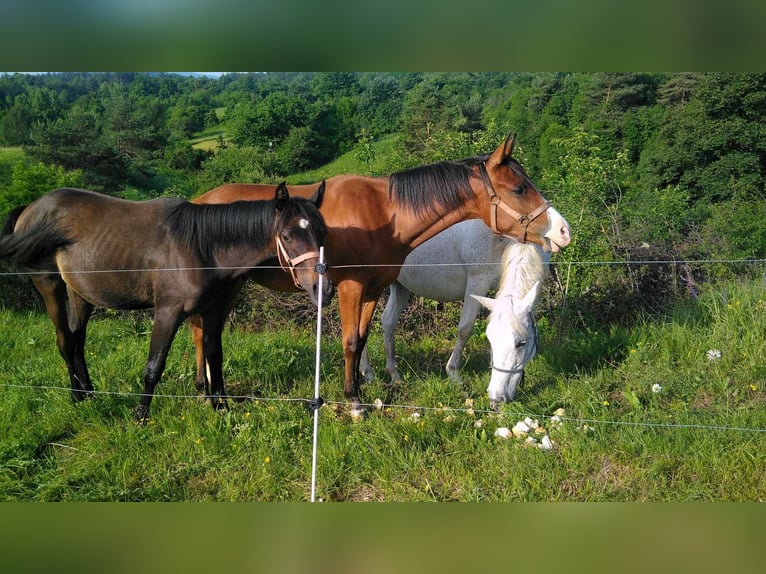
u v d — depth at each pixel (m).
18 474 3.69
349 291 4.47
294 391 4.95
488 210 4.45
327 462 3.69
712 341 5.40
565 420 4.11
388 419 4.35
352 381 4.56
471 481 3.50
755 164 18.03
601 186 7.43
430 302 6.93
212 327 4.48
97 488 3.51
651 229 7.52
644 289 6.79
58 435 4.16
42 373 5.15
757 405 4.37
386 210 4.49
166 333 4.14
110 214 4.27
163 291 4.10
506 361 4.09
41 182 8.82
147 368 4.17
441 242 5.17
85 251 4.23
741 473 3.52
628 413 4.32
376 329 6.91
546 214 4.34
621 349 5.59
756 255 7.96
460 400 4.80
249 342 6.14
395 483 3.52
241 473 3.64
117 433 4.00
